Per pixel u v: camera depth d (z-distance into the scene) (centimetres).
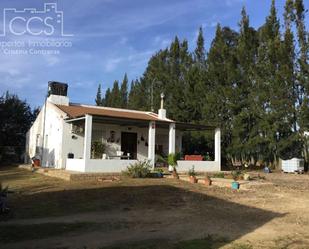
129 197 1311
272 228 921
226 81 3725
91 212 1074
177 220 991
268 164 3672
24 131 3984
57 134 2453
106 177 1833
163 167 2367
